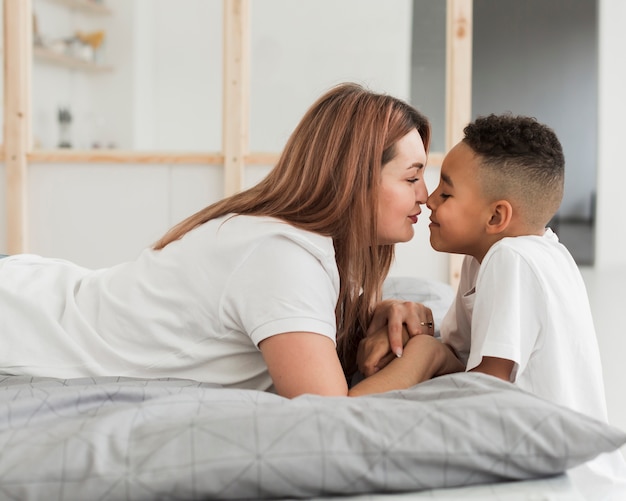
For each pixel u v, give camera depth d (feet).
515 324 3.48
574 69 16.81
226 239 3.64
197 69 15.02
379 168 3.77
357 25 13.57
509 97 16.80
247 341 3.67
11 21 11.06
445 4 13.26
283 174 3.92
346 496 2.46
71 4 14.89
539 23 16.65
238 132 10.74
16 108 11.10
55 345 3.84
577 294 3.73
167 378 3.54
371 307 4.42
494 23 16.67
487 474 2.51
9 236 11.23
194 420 2.56
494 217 3.97
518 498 2.42
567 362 3.62
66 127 15.05
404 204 3.91
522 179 3.85
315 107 3.96
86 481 2.34
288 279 3.39
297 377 3.25
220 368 3.73
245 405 2.81
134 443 2.49
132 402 3.08
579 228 17.76
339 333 4.25
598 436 2.49
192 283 3.67
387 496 2.45
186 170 10.95
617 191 17.53
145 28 15.05
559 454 2.49
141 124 15.23
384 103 3.88
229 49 10.76
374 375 3.66
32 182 11.26
